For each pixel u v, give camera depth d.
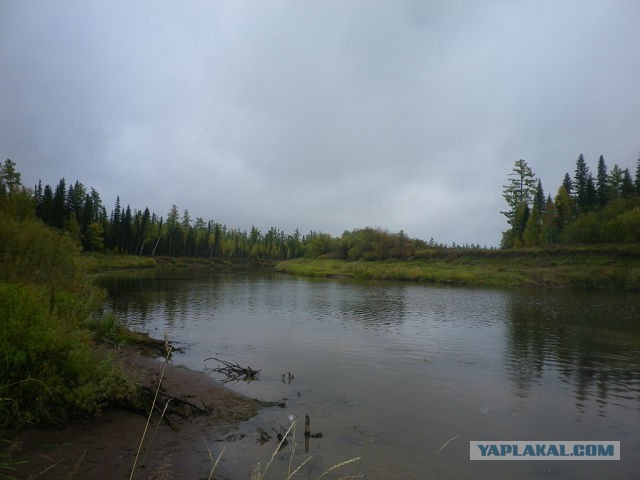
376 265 67.56
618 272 42.38
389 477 5.78
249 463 5.90
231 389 9.51
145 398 7.60
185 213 136.38
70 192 81.50
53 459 5.20
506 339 16.05
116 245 88.12
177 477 5.25
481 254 63.47
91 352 7.89
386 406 8.77
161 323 18.05
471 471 6.14
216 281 45.31
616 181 83.38
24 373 6.36
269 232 149.50
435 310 23.98
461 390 10.01
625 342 15.66
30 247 14.97
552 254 57.53
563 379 11.03
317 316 21.14
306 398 9.12
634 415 8.62
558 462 6.57
